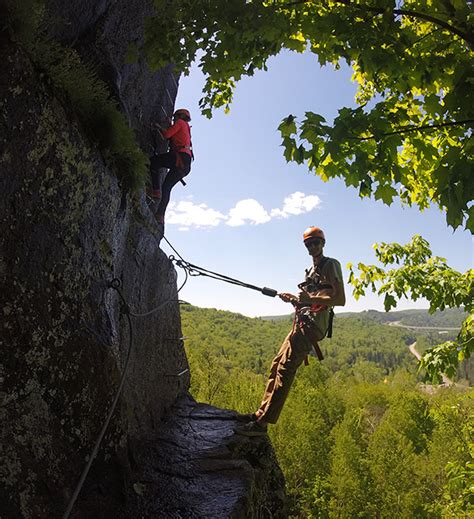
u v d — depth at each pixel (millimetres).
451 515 6750
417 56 2889
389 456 24000
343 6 3072
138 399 3830
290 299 4223
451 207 2213
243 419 4578
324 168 2885
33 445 2117
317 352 4043
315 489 22234
